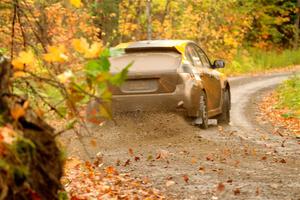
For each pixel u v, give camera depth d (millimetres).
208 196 8734
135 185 9594
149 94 15188
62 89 4184
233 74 49156
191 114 15711
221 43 51188
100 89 3980
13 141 3676
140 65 15406
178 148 13352
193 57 16844
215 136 15336
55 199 4145
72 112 4289
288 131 17609
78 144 13156
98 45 4051
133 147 13523
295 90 27766
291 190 9016
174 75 15305
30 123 4129
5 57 4230
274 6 66250
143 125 15000
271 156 12328
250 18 52469
